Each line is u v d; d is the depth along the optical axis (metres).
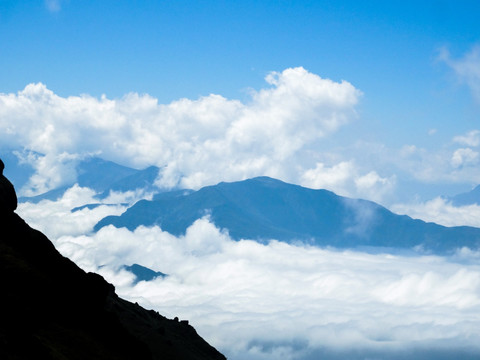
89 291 87.31
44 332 69.94
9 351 58.53
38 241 89.31
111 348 80.25
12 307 68.69
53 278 83.00
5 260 77.62
